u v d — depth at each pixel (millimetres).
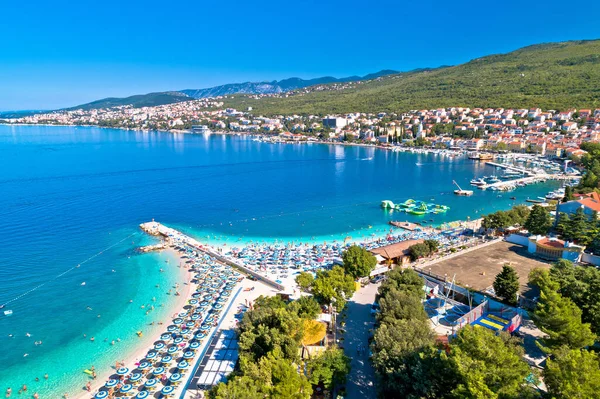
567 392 40531
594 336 55344
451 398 46781
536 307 66188
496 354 46594
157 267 119562
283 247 138625
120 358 76375
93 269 118125
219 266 118688
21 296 101562
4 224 161250
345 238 148750
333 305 82625
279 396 49531
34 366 74562
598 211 113625
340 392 60000
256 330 68938
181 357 75000
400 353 55312
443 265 97000
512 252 104750
